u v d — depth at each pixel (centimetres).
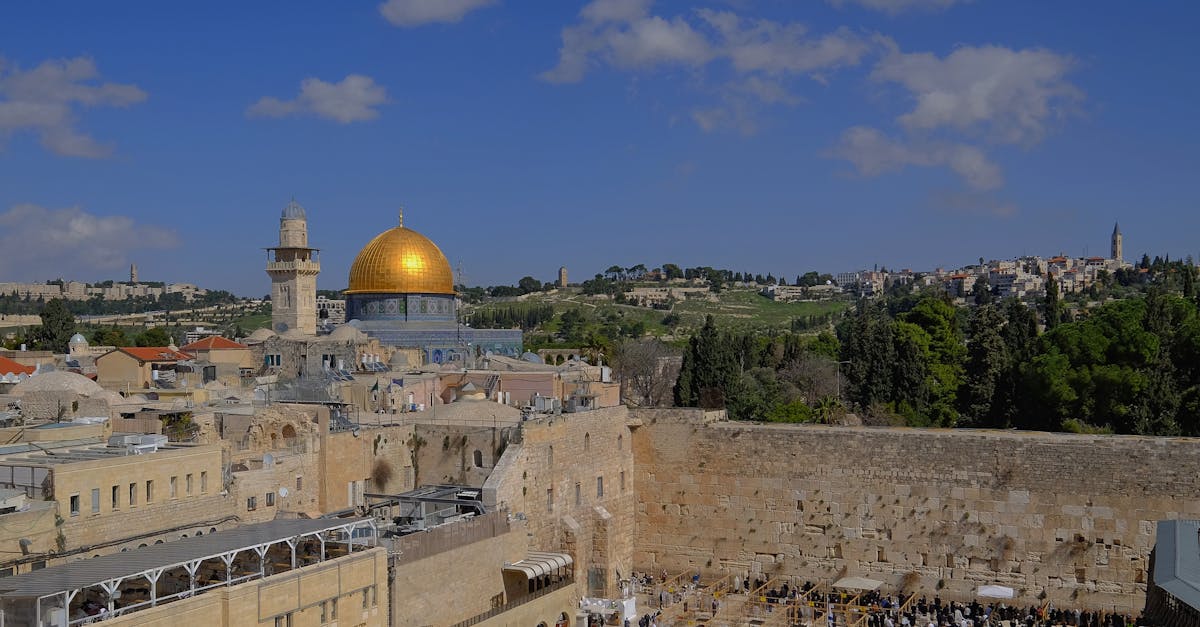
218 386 11556
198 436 8481
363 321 14562
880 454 9506
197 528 6744
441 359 14188
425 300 14750
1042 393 12069
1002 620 8788
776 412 13538
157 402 9825
